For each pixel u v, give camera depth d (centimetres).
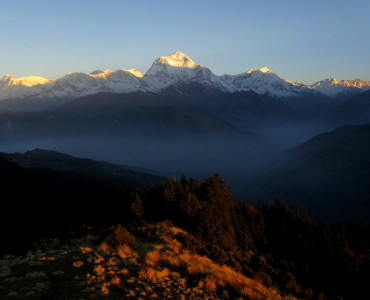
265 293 1812
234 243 3250
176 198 3712
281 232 4197
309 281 2877
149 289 1367
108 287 1305
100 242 2025
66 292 1219
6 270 1402
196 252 2358
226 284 1725
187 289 1472
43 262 1544
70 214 3712
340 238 3662
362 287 2816
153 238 2339
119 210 3388
